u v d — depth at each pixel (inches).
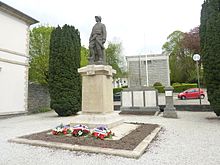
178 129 323.3
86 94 307.4
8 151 203.3
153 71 1467.8
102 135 233.0
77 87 609.0
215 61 402.9
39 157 183.3
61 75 586.6
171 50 1804.9
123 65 1622.8
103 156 182.9
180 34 1770.4
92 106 300.5
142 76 1482.5
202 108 613.9
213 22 412.2
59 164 165.5
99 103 296.7
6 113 568.1
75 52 623.8
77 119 297.4
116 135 251.8
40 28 877.8
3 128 367.2
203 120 430.3
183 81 1612.9
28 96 692.7
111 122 290.4
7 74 586.6
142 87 608.7
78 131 252.7
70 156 184.5
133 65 1507.1
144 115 547.8
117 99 1067.3
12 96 598.9
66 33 612.4
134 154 178.4
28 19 672.4
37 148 212.1
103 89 298.0
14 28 625.0
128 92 620.1
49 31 856.3
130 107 609.9
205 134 280.7
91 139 232.1
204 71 434.9
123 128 297.4
